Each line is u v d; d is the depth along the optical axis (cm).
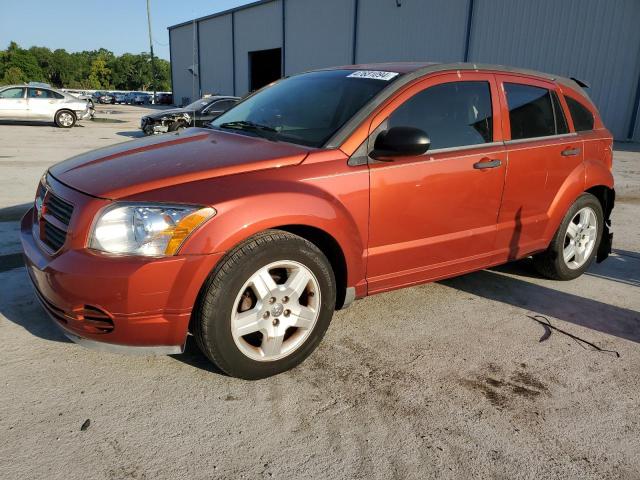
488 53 2033
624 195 866
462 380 295
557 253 437
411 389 284
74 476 213
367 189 304
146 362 298
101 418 249
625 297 431
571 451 242
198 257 248
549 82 425
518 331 359
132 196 251
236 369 273
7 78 10875
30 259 272
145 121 1517
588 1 1736
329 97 346
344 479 219
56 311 258
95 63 13275
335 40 2783
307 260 281
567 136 426
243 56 3653
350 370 300
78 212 253
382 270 327
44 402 259
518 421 261
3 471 214
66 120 1988
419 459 232
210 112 1514
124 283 238
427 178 329
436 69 350
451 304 399
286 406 265
